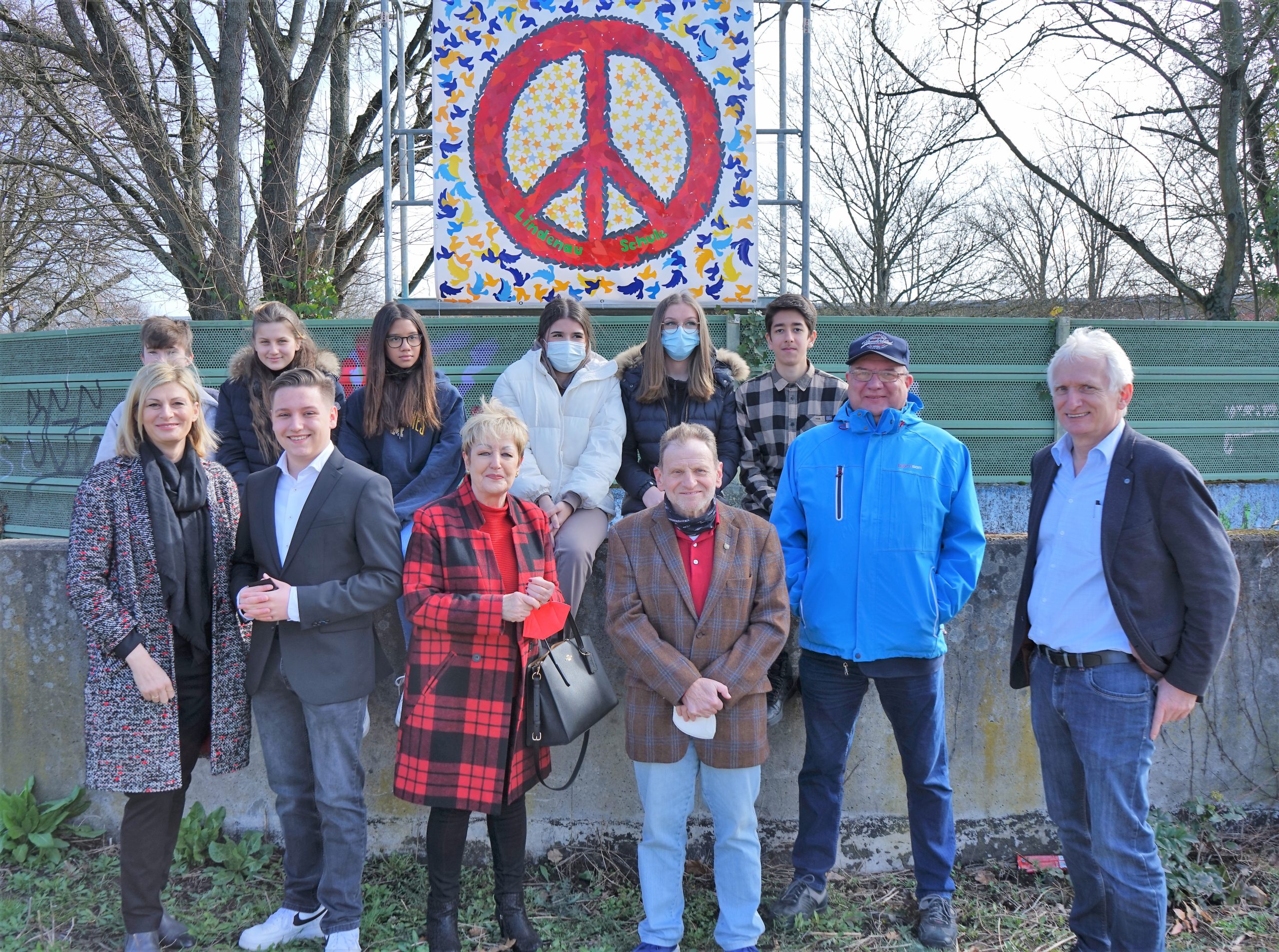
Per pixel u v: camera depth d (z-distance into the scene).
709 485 2.65
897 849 3.41
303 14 9.47
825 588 2.88
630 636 2.62
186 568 2.62
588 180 5.02
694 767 2.73
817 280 14.41
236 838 3.36
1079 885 2.65
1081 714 2.43
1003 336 5.97
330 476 2.69
